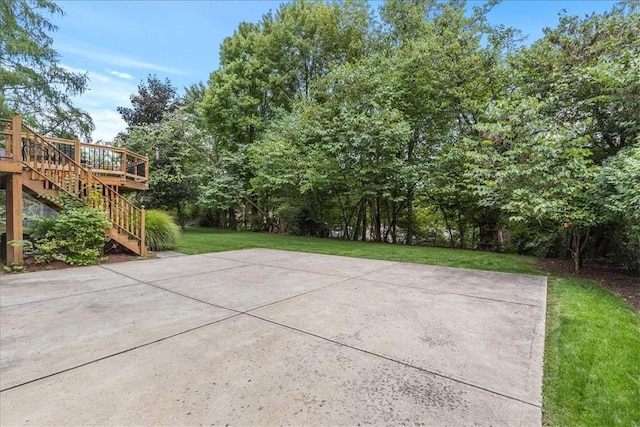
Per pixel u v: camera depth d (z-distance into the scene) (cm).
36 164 630
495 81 884
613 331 292
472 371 222
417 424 167
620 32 576
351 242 1087
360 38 1395
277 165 1253
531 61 666
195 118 1697
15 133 589
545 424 170
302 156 1191
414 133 1062
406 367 226
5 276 525
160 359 235
